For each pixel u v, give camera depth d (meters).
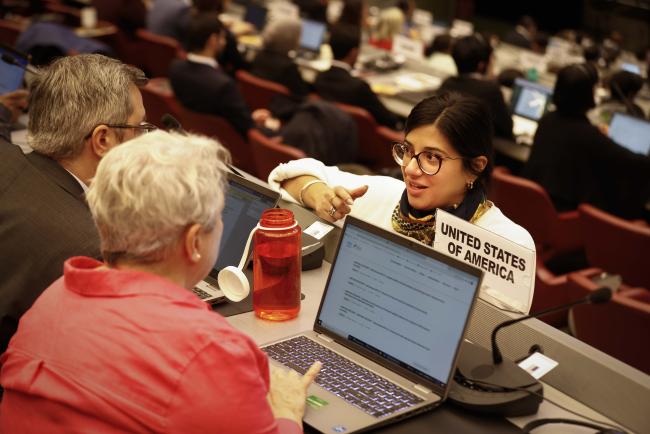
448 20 10.28
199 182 1.21
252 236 1.71
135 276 1.21
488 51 4.58
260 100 5.12
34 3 6.73
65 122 1.78
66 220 1.73
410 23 7.75
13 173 1.78
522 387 1.45
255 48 6.74
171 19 6.62
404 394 1.45
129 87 1.83
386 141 4.33
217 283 1.83
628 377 1.44
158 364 1.14
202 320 1.18
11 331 1.74
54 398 1.18
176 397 1.13
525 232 1.88
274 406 1.32
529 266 1.56
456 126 1.80
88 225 1.74
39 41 4.26
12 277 1.72
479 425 1.40
